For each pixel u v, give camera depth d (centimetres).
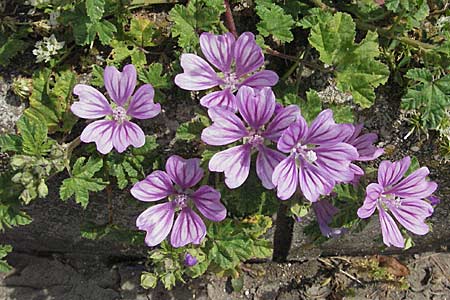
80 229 49
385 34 41
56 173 42
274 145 38
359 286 56
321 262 56
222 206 39
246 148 37
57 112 40
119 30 41
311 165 37
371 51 39
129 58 41
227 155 37
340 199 39
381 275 56
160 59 41
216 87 39
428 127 40
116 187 44
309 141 36
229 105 38
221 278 55
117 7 40
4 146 39
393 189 39
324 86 42
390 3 39
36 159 37
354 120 42
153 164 42
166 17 42
